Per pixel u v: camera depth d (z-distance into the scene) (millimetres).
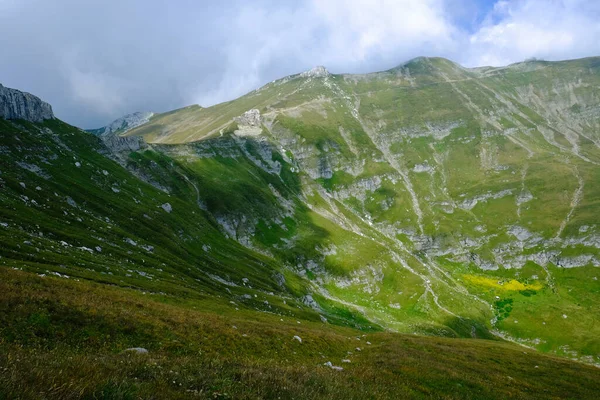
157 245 135125
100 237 110000
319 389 14297
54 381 9102
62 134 198000
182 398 10562
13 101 177125
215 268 151875
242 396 11578
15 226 82562
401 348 48406
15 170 123812
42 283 34500
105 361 12734
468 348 59125
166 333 30688
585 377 45250
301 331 52969
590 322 192000
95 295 35656
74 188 141000
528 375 42844
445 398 22828
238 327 42344
